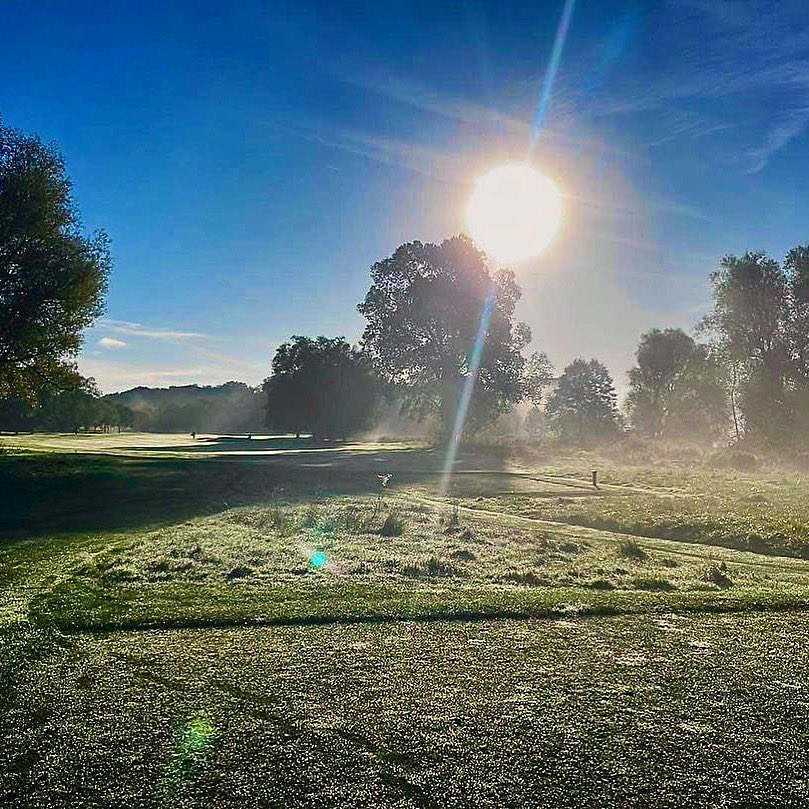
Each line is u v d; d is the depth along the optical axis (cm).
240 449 6000
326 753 505
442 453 5431
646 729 547
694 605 939
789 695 618
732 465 4431
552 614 895
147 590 1018
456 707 587
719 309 5503
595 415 10931
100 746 514
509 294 6488
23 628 795
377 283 6519
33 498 2352
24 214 3009
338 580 1119
